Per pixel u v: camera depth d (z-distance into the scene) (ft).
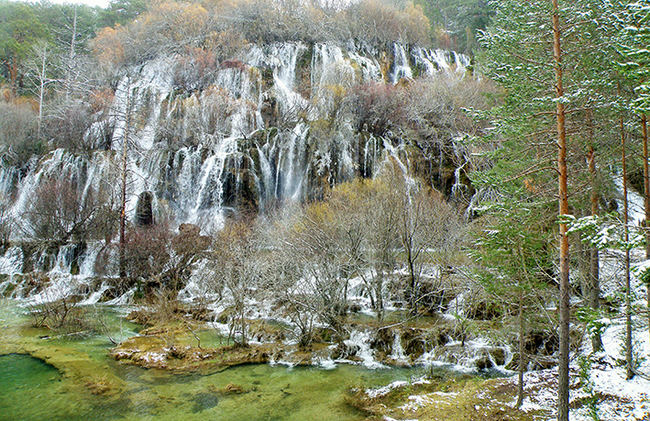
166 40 167.63
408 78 151.74
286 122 128.98
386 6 187.73
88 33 205.05
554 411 27.25
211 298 65.36
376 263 53.01
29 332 49.52
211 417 29.96
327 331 47.65
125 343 45.24
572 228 19.17
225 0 185.37
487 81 104.58
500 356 41.39
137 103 134.41
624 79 25.62
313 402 32.40
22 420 29.19
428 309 55.01
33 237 87.30
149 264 72.54
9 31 179.42
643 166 30.45
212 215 103.76
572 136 30.86
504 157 31.60
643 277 16.75
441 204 66.44
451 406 29.32
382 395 33.27
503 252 27.58
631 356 30.99
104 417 29.81
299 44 169.58
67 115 129.08
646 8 19.17
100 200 92.79
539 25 26.13
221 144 115.03
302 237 54.80
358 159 104.94
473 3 178.70
